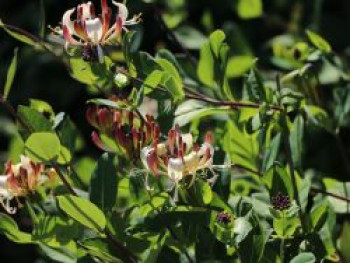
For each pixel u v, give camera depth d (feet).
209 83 4.61
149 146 4.05
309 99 4.84
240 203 4.04
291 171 4.20
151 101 4.76
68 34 4.10
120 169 4.31
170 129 4.24
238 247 3.95
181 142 3.97
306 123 4.70
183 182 4.00
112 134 4.14
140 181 4.06
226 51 4.51
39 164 4.16
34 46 4.47
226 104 4.37
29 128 4.18
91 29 4.09
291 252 4.09
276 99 4.36
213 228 3.96
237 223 3.93
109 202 4.06
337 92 4.73
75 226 4.08
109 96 4.26
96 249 4.05
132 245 4.05
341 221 4.77
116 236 4.06
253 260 3.95
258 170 4.48
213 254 4.03
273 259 4.04
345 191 4.46
